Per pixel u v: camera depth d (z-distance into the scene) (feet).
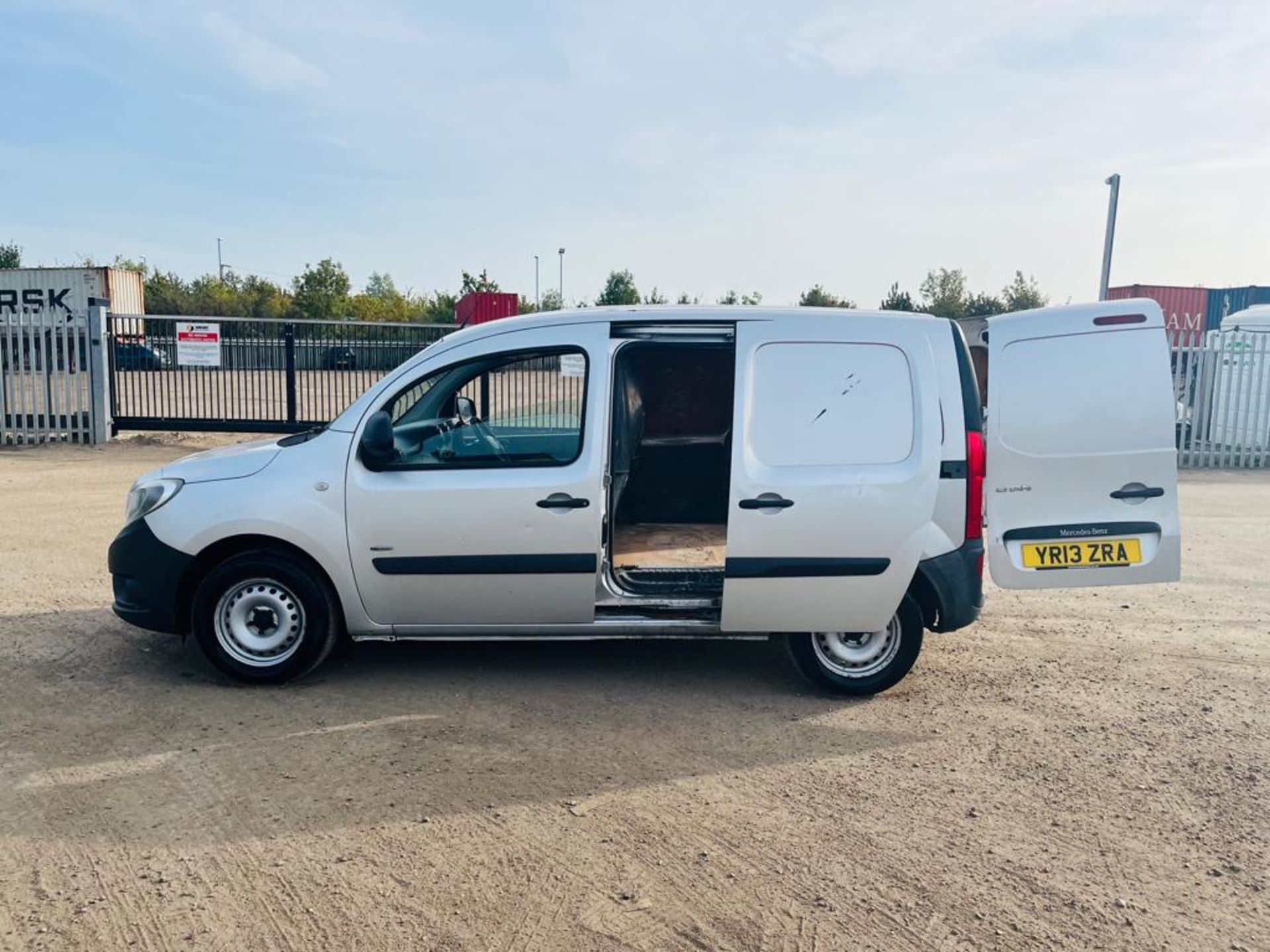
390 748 14.84
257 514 16.74
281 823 12.49
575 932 10.28
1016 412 17.19
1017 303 131.85
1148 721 16.46
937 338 16.94
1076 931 10.45
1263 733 15.98
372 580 16.94
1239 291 89.15
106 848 11.80
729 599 16.67
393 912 10.58
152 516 17.16
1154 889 11.30
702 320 17.07
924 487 16.53
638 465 22.89
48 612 21.67
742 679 18.38
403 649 19.79
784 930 10.38
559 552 16.79
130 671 17.99
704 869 11.57
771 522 16.46
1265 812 13.24
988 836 12.47
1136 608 23.70
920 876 11.50
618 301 143.13
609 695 17.39
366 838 12.15
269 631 17.21
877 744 15.39
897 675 17.25
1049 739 15.66
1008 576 17.35
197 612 17.04
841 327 16.90
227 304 188.65
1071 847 12.24
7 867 11.35
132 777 13.69
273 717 15.99
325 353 52.85
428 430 17.89
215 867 11.43
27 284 76.95
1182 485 45.88
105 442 51.85
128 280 80.64
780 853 11.95
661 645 20.44
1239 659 19.81
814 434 16.63
